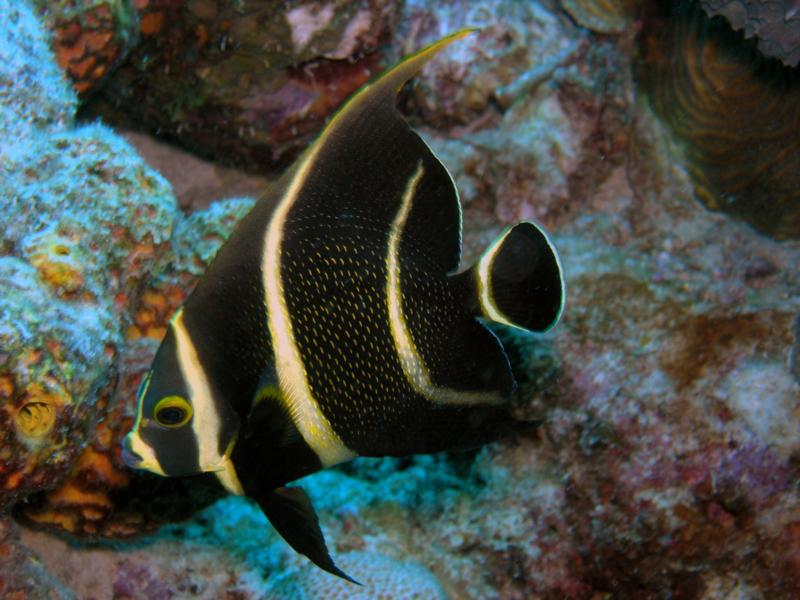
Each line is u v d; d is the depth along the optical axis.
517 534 0.55
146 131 0.75
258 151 0.72
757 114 0.67
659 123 0.72
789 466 0.50
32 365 0.38
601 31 0.72
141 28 0.58
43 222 0.43
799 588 0.49
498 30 0.74
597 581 0.53
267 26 0.61
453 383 0.36
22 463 0.39
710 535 0.51
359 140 0.34
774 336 0.55
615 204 0.73
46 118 0.47
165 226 0.46
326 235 0.34
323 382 0.35
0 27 0.46
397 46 0.74
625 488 0.52
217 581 0.52
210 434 0.34
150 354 0.47
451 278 0.35
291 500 0.36
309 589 0.51
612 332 0.59
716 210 0.72
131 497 0.47
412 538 0.59
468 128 0.77
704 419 0.52
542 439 0.57
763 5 0.51
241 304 0.34
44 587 0.43
